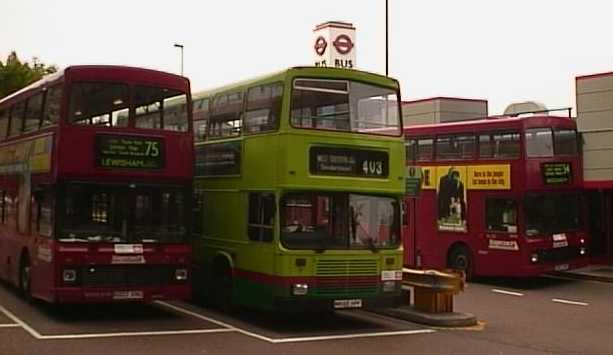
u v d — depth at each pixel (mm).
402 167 14680
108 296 13445
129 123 13875
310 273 13453
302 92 13766
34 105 15688
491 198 21859
